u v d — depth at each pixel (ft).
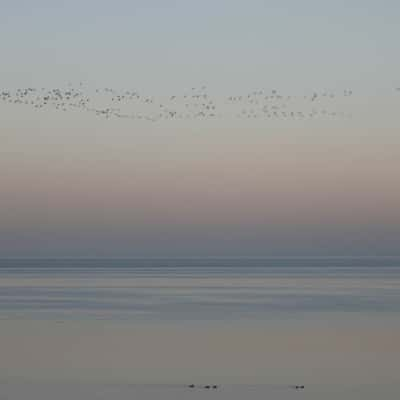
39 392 112.47
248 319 205.77
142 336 170.50
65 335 172.45
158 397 109.19
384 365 131.64
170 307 245.04
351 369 128.36
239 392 112.27
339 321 199.31
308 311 228.84
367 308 239.09
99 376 123.13
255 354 143.54
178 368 129.18
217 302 266.36
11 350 149.59
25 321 201.98
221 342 160.04
